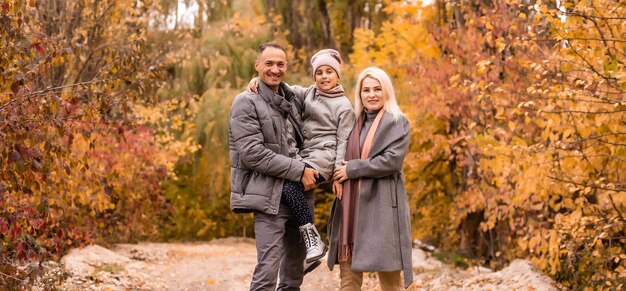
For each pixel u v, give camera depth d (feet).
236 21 54.75
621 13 16.61
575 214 19.88
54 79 29.37
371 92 15.10
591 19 16.71
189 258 37.83
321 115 14.93
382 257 14.60
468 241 38.52
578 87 18.57
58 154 16.34
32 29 17.94
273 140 14.56
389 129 14.84
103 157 29.04
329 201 62.54
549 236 21.43
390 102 15.11
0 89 15.51
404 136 14.82
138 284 24.70
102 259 28.89
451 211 38.32
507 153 21.35
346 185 14.94
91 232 28.66
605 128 19.15
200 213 64.80
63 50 17.12
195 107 44.62
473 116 28.68
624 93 17.40
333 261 15.42
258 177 14.47
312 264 15.10
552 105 18.65
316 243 14.24
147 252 37.24
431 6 36.78
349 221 14.96
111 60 17.01
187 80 52.34
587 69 18.60
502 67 25.25
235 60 53.78
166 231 64.49
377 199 14.82
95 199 27.58
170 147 42.27
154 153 37.24
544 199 23.36
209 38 53.83
